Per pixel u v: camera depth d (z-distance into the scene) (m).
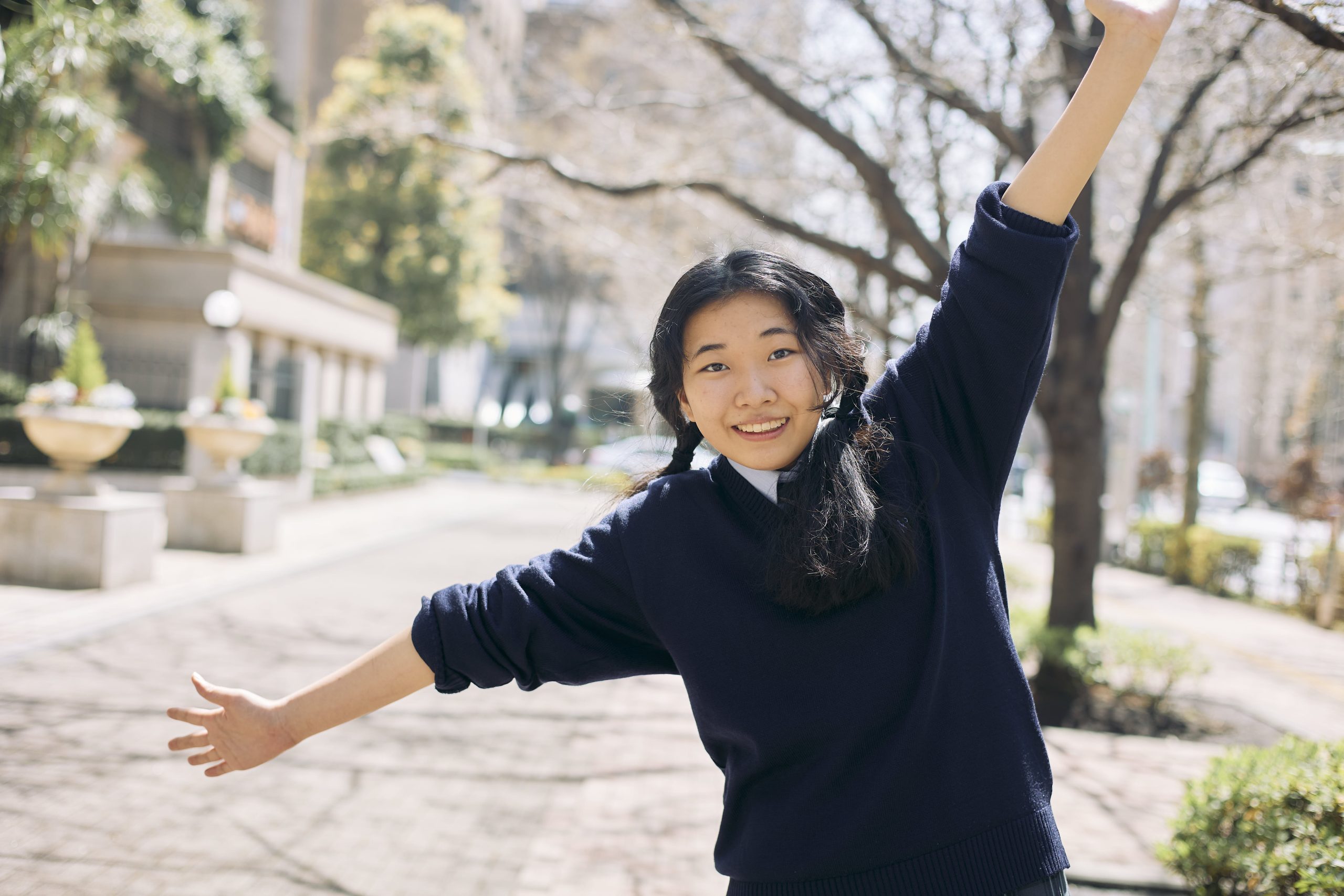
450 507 18.58
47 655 5.68
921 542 1.34
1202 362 14.26
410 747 4.58
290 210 22.34
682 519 1.40
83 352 7.80
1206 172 5.94
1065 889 1.27
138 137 15.73
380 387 22.16
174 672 5.50
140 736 4.44
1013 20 5.95
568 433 35.66
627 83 9.10
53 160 10.87
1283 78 4.08
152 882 3.07
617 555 1.41
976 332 1.40
